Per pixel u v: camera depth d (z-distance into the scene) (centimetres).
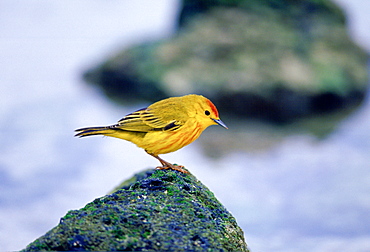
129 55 2217
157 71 2092
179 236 626
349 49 2247
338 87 2052
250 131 1850
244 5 2278
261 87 1981
